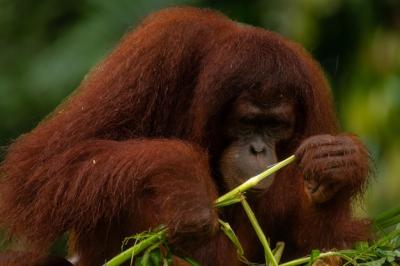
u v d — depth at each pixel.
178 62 10.30
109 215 9.58
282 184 10.64
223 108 10.06
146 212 9.45
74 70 18.84
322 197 9.62
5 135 19.36
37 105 19.28
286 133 10.20
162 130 10.32
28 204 9.88
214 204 9.23
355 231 10.85
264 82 9.92
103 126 10.05
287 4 18.41
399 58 17.97
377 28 18.25
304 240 10.43
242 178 9.97
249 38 10.15
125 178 9.34
